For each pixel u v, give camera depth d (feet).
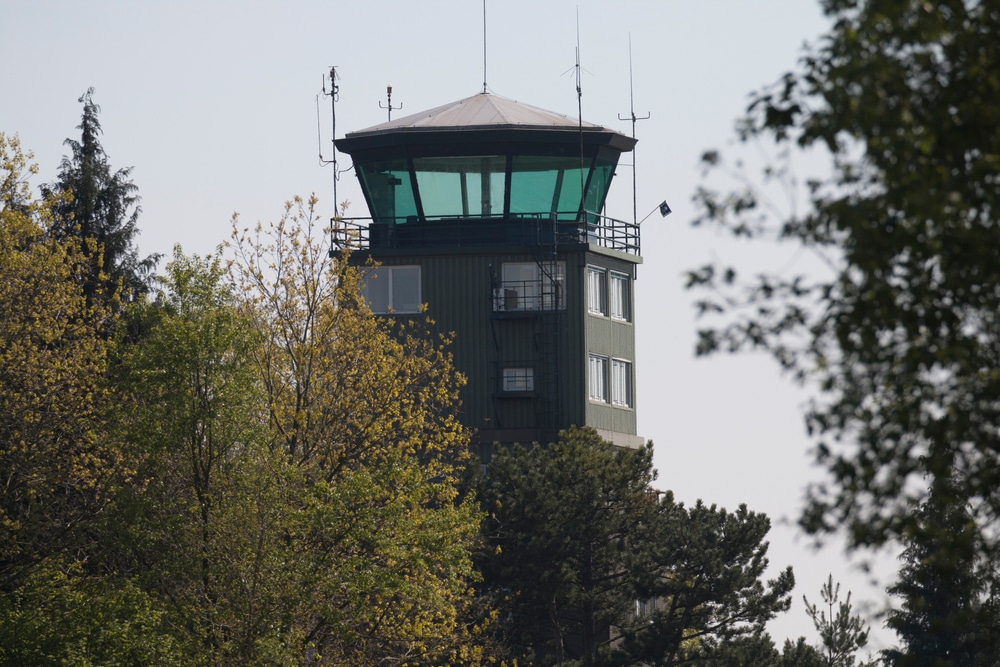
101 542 456.04
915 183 160.04
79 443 484.74
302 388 497.05
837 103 163.94
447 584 486.38
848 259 164.66
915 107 163.22
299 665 440.04
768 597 653.30
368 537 447.42
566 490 649.20
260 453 456.04
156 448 441.68
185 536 436.35
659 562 653.30
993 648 233.14
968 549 179.32
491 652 610.65
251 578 435.12
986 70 161.17
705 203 172.96
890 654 642.63
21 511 506.89
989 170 159.22
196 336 447.83
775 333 176.35
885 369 172.65
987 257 162.40
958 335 169.17
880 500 177.88
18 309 493.77
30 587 467.93
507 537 634.43
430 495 495.41
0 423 482.28
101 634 433.48
